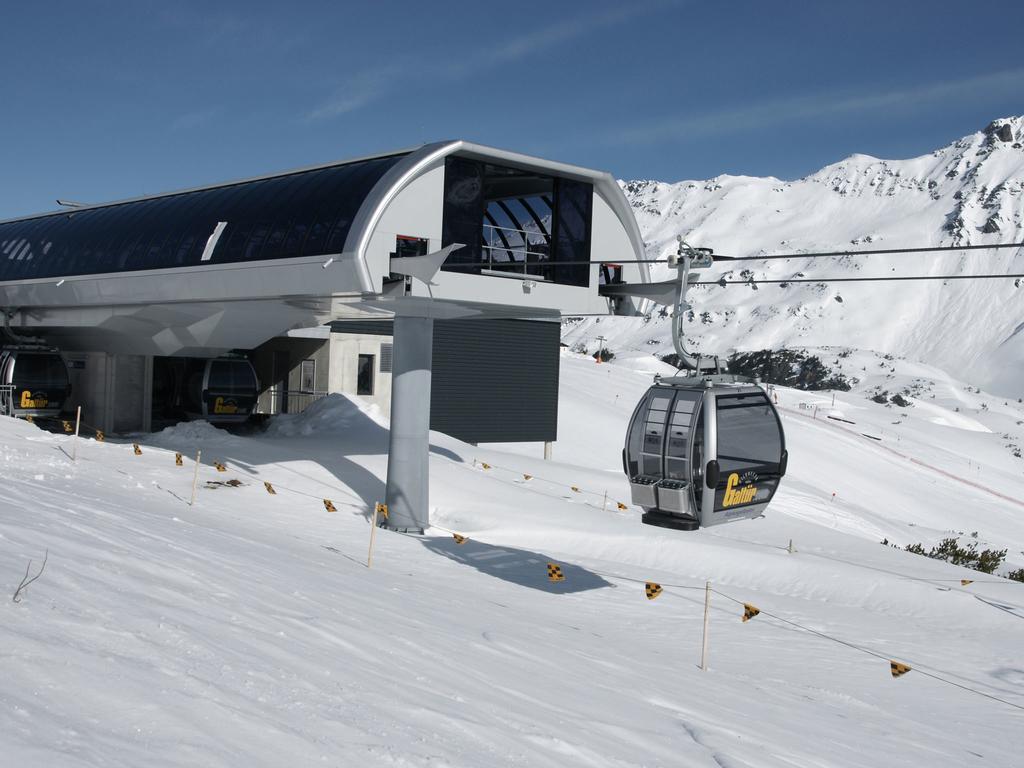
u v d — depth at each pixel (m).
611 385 73.94
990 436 146.62
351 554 18.30
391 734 5.67
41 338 34.78
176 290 23.72
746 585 21.42
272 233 20.80
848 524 41.00
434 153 18.45
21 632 5.56
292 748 4.93
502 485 28.08
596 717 8.16
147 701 5.00
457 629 11.44
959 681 14.65
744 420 11.77
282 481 25.23
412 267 18.02
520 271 21.36
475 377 40.09
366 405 34.62
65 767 3.86
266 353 38.53
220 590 9.18
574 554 22.50
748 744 8.55
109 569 8.40
